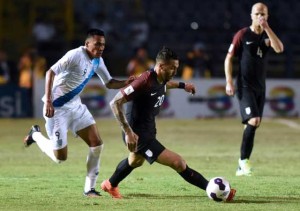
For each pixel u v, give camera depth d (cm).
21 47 7156
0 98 5962
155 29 7631
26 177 2755
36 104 6009
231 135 4709
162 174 2878
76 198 2188
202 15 7788
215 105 6091
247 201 2131
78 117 2238
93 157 2236
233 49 2841
